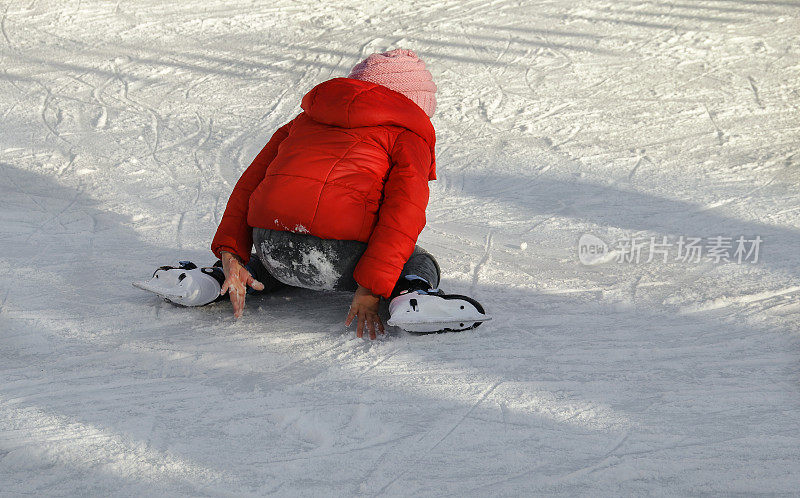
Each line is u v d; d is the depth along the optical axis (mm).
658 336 3043
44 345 3000
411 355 2891
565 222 4594
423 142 3070
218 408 2525
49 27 11289
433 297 2920
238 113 7547
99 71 9188
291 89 8414
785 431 2336
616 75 8445
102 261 3969
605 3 11961
